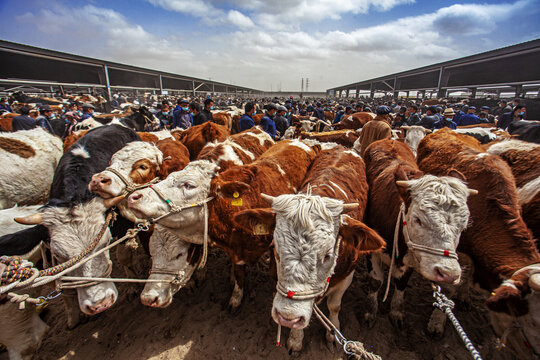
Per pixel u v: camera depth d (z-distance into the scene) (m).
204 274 4.00
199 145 4.97
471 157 3.25
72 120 8.14
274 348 2.98
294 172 3.77
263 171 3.31
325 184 2.79
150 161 3.02
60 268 2.17
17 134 4.03
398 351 2.92
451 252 2.13
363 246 2.19
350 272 2.59
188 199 2.59
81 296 2.40
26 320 2.35
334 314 2.95
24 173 3.77
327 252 1.86
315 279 1.85
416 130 5.87
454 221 2.14
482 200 2.73
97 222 2.40
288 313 1.82
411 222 2.35
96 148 3.06
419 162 4.36
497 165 2.94
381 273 3.19
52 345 3.01
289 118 13.95
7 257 1.95
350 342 1.99
